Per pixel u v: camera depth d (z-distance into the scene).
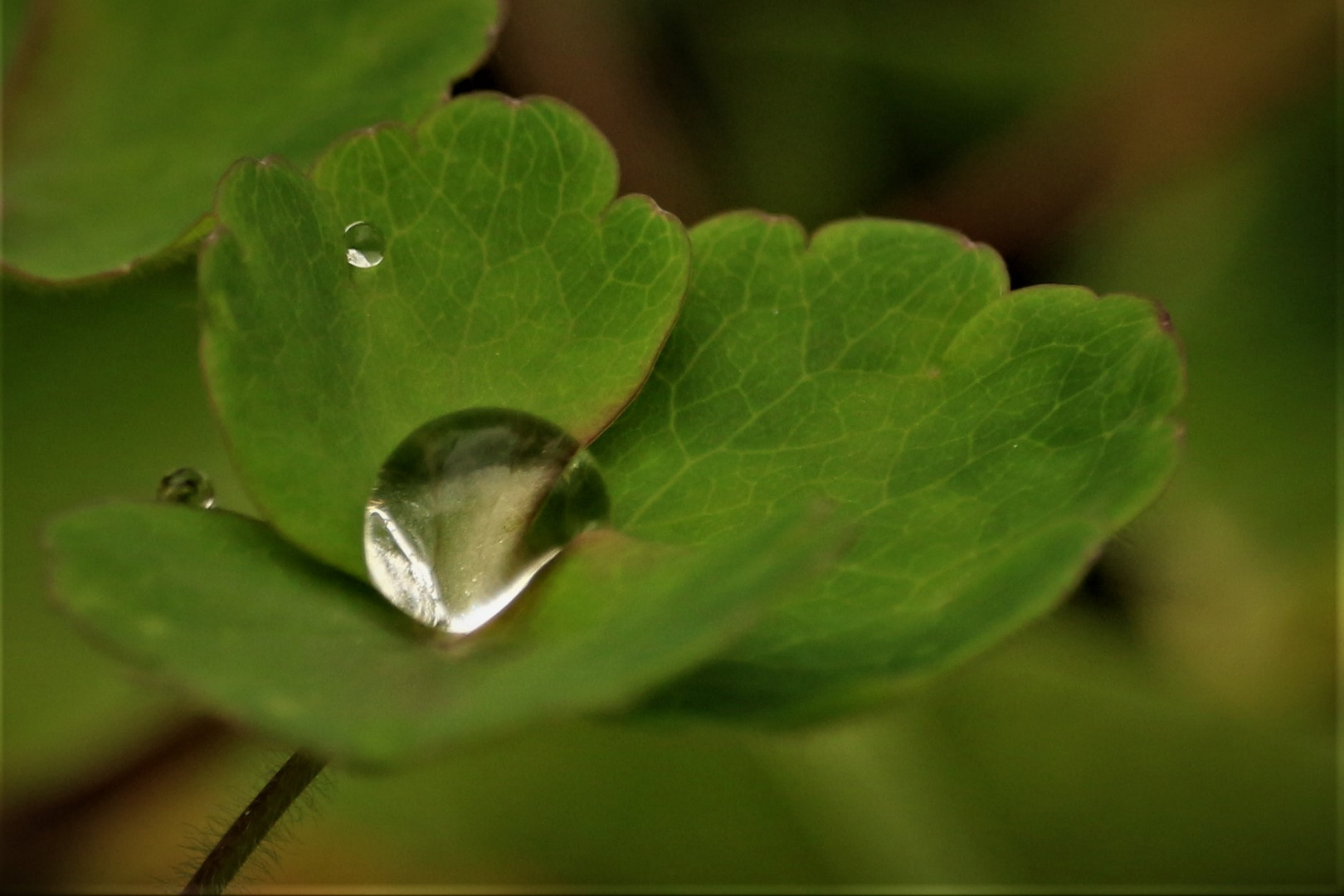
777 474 0.14
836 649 0.13
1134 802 0.17
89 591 0.13
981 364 0.14
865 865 0.17
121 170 0.16
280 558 0.14
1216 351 0.18
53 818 0.17
